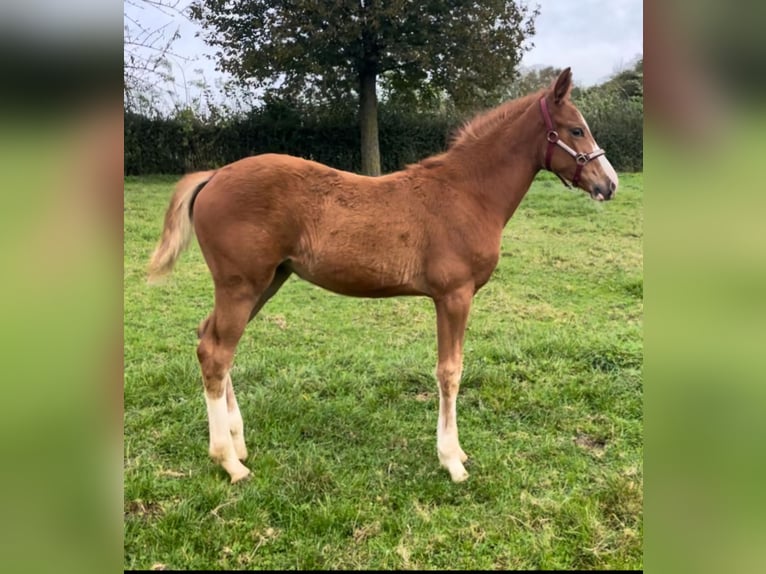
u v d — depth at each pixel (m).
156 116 13.35
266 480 2.83
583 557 2.37
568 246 8.06
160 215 8.96
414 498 2.73
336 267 2.77
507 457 3.09
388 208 2.79
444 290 2.87
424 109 15.38
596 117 14.54
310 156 14.87
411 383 4.00
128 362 4.16
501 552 2.40
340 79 14.21
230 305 2.71
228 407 3.00
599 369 4.12
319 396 3.81
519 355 4.30
